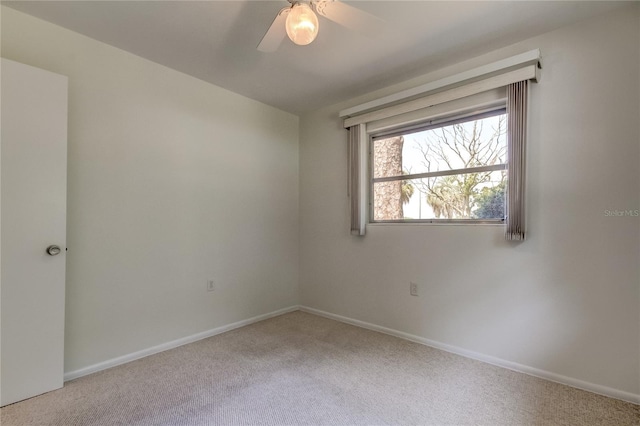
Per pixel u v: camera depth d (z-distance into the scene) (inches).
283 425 63.6
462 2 72.0
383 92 119.7
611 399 73.4
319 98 129.9
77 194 84.2
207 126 114.8
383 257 118.3
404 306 112.1
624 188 73.9
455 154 103.6
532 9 74.6
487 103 93.7
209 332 113.8
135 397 73.3
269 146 136.9
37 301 73.3
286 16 63.4
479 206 98.3
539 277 84.7
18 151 71.1
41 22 79.1
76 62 84.7
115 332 90.7
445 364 91.0
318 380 81.3
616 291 74.6
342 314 131.2
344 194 131.3
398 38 86.5
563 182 81.3
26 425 63.1
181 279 106.5
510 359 88.9
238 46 91.4
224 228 119.8
